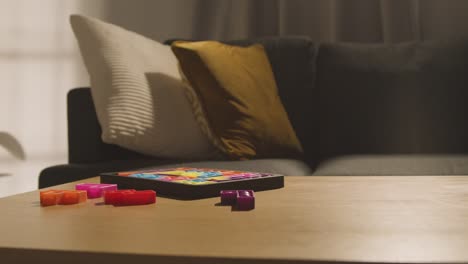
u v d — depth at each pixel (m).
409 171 1.48
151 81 1.78
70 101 1.75
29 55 2.95
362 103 2.12
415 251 0.50
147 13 2.81
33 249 0.53
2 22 2.96
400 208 0.73
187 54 1.81
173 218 0.67
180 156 1.85
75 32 1.79
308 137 2.16
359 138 2.09
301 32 2.69
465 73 2.09
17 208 0.77
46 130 2.94
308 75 2.23
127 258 0.51
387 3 2.57
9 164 2.95
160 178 0.91
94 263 0.52
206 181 0.87
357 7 2.65
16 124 2.95
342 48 2.24
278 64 2.21
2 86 2.96
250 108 1.83
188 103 1.87
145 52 1.86
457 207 0.73
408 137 2.04
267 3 2.72
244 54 2.01
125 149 1.82
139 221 0.66
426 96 2.07
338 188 0.94
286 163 1.64
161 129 1.74
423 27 2.62
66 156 2.93
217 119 1.80
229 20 2.70
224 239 0.56
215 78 1.81
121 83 1.70
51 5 2.94
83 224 0.64
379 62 2.15
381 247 0.52
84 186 0.88
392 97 2.09
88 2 2.89
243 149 1.78
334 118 2.14
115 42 1.76
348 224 0.62
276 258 0.48
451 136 2.03
